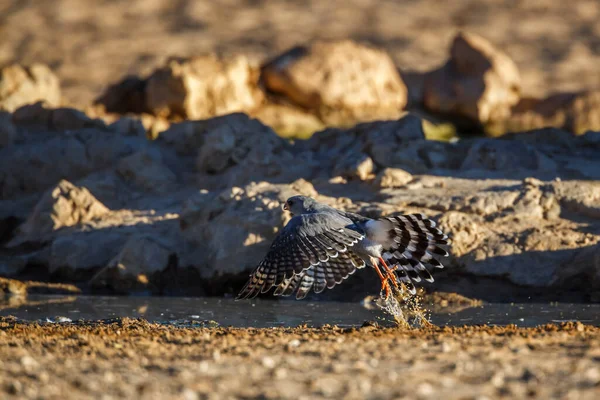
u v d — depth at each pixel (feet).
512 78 216.54
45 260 115.14
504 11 347.36
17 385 47.37
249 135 137.59
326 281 74.28
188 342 63.52
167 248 110.83
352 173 122.31
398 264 72.69
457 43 218.18
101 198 127.13
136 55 309.63
